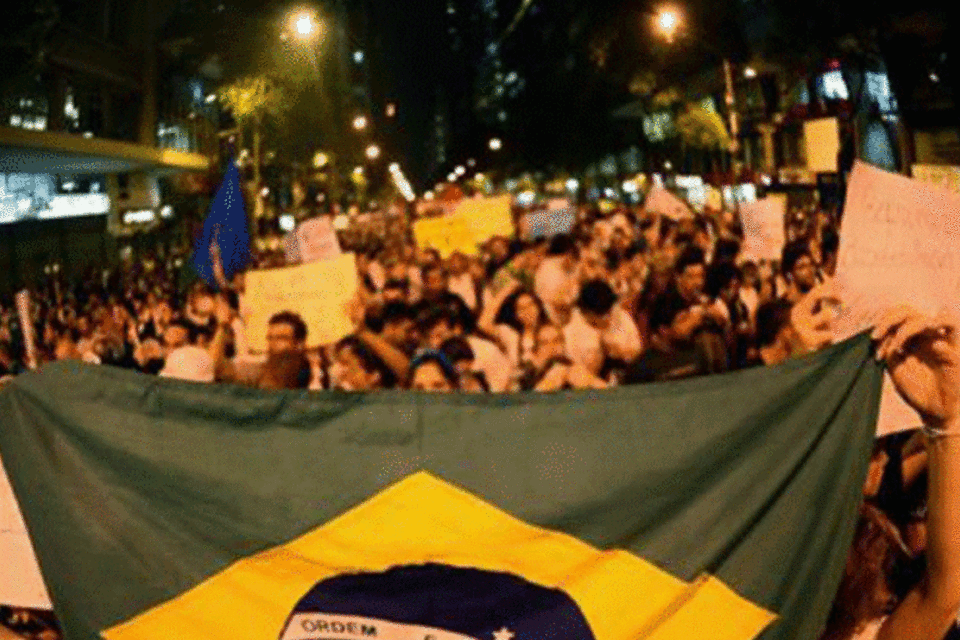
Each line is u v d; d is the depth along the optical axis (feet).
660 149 189.57
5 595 9.96
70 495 8.24
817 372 7.84
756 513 7.77
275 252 69.15
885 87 94.53
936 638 7.80
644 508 7.80
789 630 7.75
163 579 8.05
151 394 8.25
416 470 7.94
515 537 7.84
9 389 8.35
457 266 39.65
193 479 8.12
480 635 7.64
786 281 27.22
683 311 20.43
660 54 161.07
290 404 8.11
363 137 323.16
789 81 106.22
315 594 7.86
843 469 7.84
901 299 9.09
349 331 23.59
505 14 504.02
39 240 116.26
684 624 7.66
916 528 9.41
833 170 43.09
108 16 133.39
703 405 7.83
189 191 169.48
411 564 7.88
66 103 122.62
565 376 23.18
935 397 7.76
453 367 18.80
